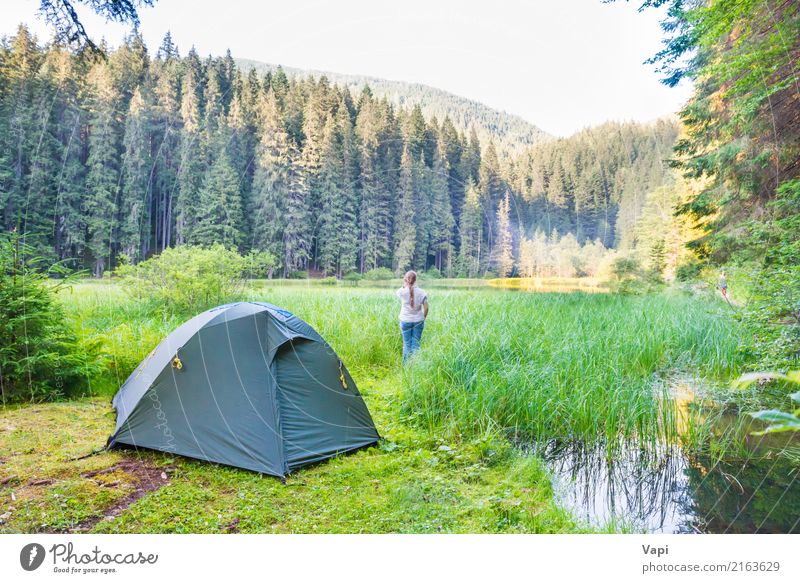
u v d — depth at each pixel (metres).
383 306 7.51
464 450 3.34
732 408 4.04
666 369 5.18
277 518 2.38
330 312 7.02
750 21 6.39
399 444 3.42
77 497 2.47
